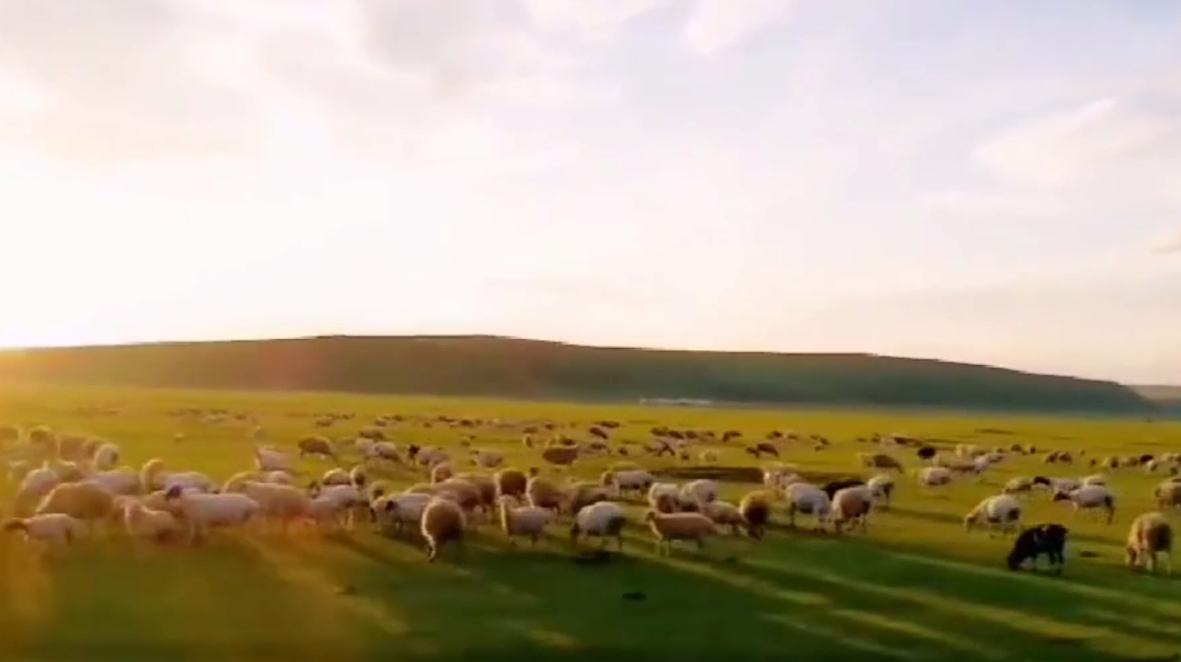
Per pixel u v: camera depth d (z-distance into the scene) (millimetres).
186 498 36219
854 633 28016
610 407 178500
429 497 39656
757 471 65250
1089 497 47875
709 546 38188
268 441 74188
